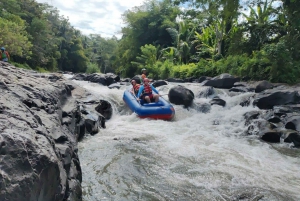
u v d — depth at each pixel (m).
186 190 3.69
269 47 12.71
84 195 3.35
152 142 5.75
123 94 9.52
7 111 2.63
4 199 1.71
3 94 3.21
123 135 6.15
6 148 1.92
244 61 15.46
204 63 18.19
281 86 11.05
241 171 4.44
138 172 4.18
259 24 16.30
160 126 7.18
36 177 2.00
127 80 15.10
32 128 2.57
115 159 4.64
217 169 4.46
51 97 4.57
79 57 55.75
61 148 3.18
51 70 41.12
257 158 5.13
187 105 9.15
